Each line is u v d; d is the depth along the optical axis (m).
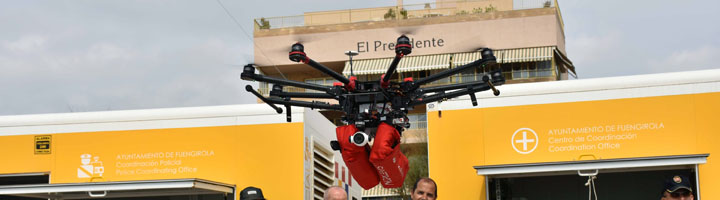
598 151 13.95
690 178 13.64
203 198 16.39
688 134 13.65
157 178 15.69
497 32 39.12
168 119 15.91
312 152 16.33
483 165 14.08
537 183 14.78
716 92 13.67
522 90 14.43
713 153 13.50
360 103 5.61
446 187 14.40
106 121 16.06
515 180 14.84
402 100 5.59
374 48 40.00
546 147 14.16
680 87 13.82
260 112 15.72
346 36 40.28
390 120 5.55
